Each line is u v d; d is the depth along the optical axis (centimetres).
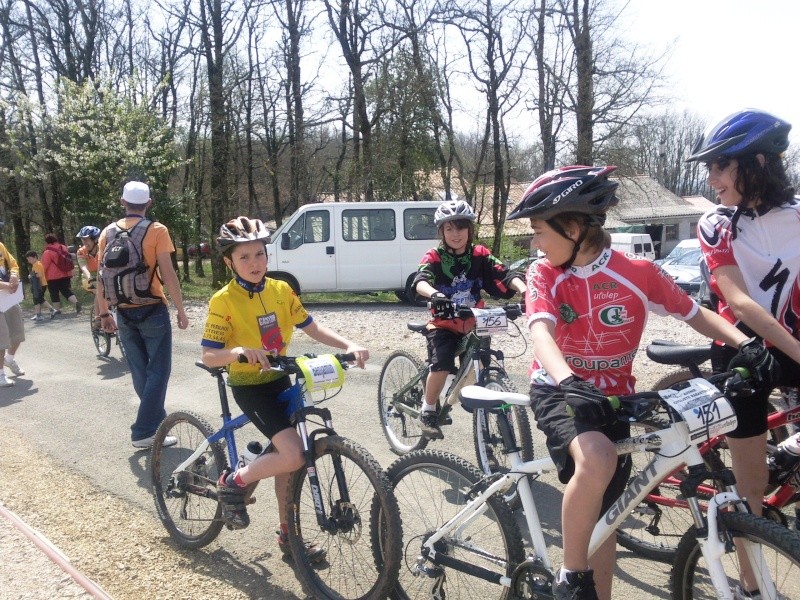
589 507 228
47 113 2300
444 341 462
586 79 2167
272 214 3209
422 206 1609
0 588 327
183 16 2364
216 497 357
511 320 450
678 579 251
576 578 230
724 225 297
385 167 2338
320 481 316
